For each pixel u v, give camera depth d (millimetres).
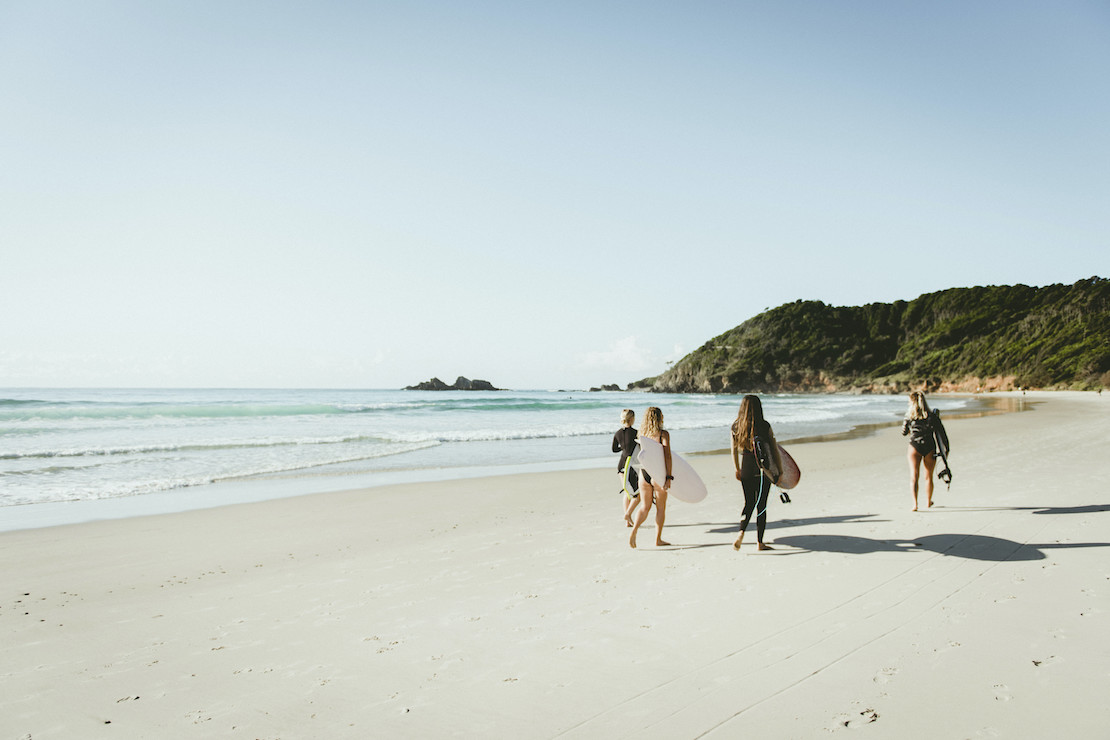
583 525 8594
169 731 3328
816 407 56781
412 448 20281
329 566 6742
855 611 4707
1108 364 90375
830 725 3082
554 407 52312
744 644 4172
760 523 6742
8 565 6957
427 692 3682
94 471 14914
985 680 3500
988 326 141750
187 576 6469
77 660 4316
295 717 3439
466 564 6637
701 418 36781
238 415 37656
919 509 8680
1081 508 8172
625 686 3635
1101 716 3066
